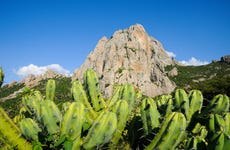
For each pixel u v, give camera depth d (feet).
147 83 325.83
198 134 14.05
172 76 420.77
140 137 14.47
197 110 14.94
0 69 13.39
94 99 16.39
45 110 12.76
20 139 12.56
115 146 13.17
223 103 14.43
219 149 9.78
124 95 15.40
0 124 12.24
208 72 417.69
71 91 16.10
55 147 11.94
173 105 14.89
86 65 384.47
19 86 316.19
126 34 398.21
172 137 11.32
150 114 13.69
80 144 11.87
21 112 19.34
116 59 345.51
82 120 11.93
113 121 11.50
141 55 358.84
